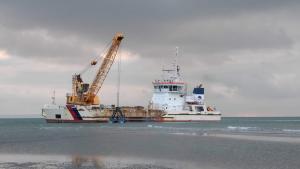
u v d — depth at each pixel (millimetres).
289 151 64188
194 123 198875
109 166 48812
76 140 88250
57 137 98625
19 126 190250
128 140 87688
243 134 108562
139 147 71688
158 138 93062
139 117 196250
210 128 148375
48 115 184625
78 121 183625
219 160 53781
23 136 104188
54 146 73812
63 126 165250
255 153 61688
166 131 124438
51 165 49375
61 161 52969
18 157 57156
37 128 154500
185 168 47562
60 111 183125
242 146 72938
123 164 50375
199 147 71375
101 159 55094
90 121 184125
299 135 104062
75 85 184500
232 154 60406
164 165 49719
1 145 76188
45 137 98938
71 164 50250
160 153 62125
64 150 66688
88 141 85188
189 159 54969
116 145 75688
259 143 78750
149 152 63562
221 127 159375
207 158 55938
